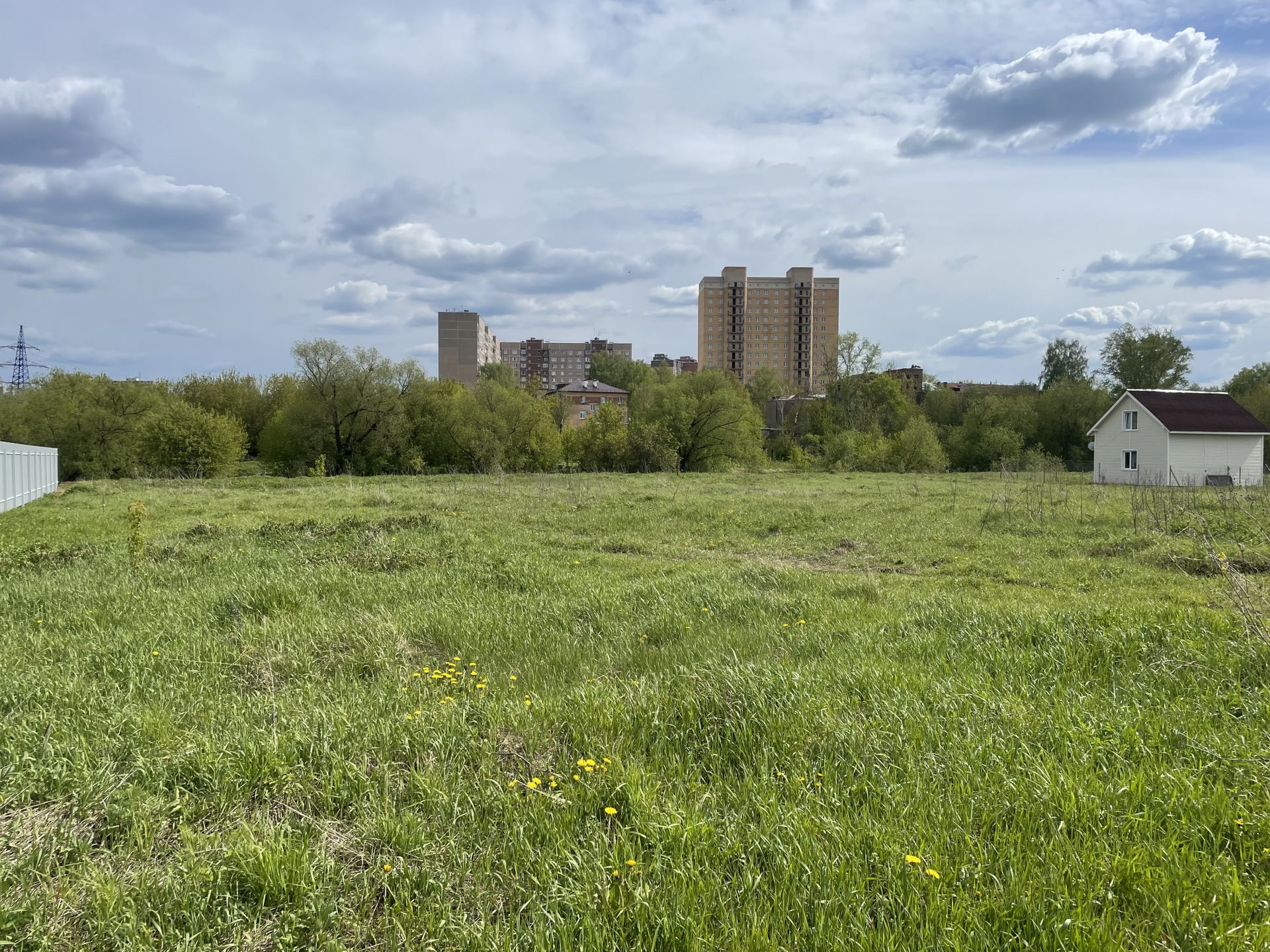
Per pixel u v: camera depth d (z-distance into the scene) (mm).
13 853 3311
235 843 3264
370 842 3438
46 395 47938
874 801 3715
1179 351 64000
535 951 2732
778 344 145250
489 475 40281
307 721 4629
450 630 7188
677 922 2811
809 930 2795
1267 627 5945
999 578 11070
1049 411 59781
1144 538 13398
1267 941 2680
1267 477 36625
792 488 30703
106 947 2783
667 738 4516
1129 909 2939
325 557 11047
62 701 5109
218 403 61688
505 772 4129
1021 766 3959
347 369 50875
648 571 11227
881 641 6605
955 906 2865
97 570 10320
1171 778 3787
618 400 95312
